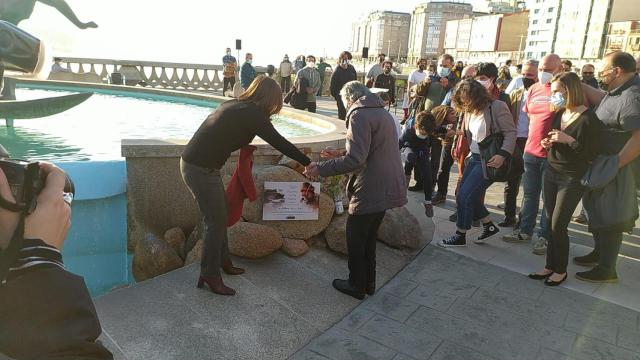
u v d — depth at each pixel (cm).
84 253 390
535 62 501
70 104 639
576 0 9706
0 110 601
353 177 317
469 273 394
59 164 365
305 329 296
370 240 338
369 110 297
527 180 461
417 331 301
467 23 14275
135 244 405
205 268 313
